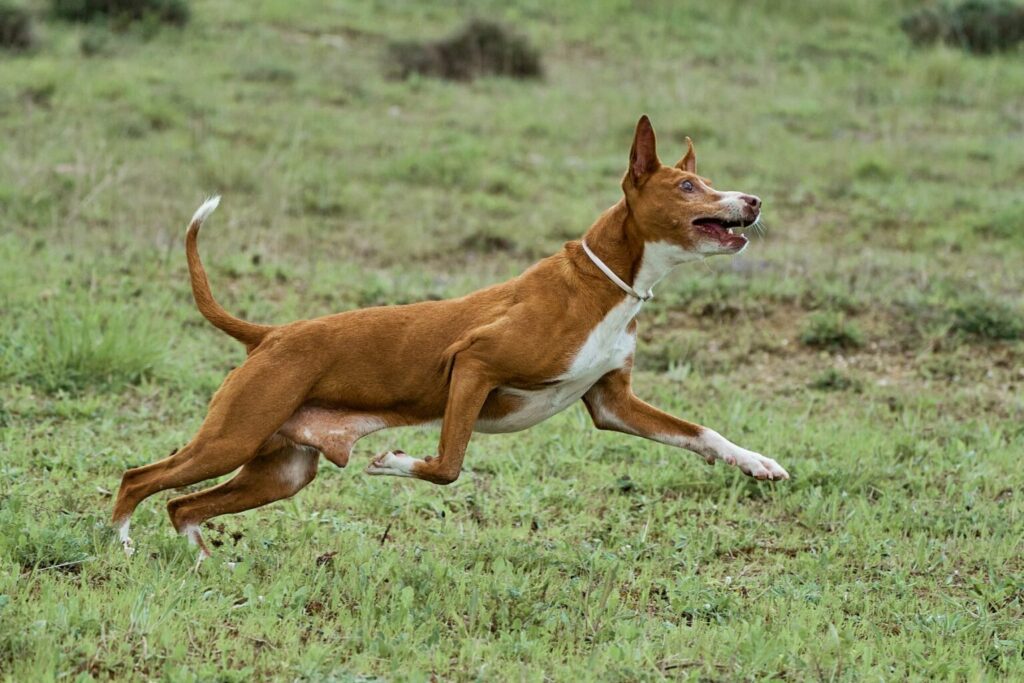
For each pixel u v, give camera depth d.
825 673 7.73
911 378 14.40
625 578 9.27
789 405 13.55
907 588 9.25
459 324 8.72
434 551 9.43
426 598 8.43
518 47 27.98
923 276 16.94
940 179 22.47
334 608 8.20
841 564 9.73
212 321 8.94
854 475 11.39
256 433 8.55
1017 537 10.20
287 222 18.77
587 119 24.95
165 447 11.30
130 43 27.05
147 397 12.67
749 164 22.88
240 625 7.76
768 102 26.88
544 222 19.47
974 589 9.36
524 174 22.02
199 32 28.72
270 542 9.23
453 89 26.66
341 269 16.83
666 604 8.87
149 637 7.40
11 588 7.82
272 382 8.56
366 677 7.21
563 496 10.85
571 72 28.77
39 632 7.21
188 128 22.16
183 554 8.71
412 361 8.69
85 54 26.05
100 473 10.59
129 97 23.22
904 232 19.84
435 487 10.95
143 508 9.83
